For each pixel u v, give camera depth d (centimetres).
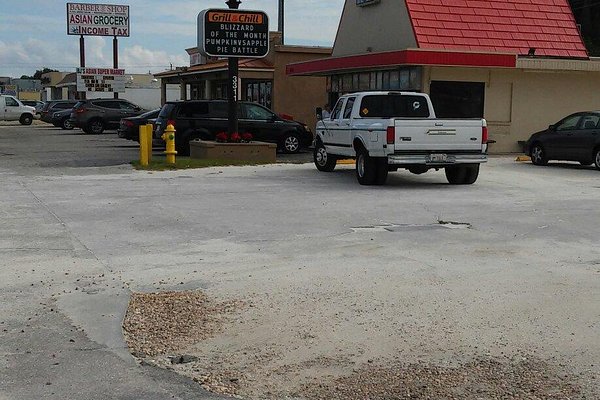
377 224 1098
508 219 1145
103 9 5662
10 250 906
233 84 2131
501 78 2453
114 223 1091
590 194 1438
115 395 494
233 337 602
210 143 2081
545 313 664
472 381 514
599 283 764
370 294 720
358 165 1598
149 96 6288
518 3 2584
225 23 2089
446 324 634
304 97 3391
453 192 1458
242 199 1342
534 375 525
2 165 1964
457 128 1495
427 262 853
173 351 573
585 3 4475
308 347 580
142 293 722
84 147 2755
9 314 658
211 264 842
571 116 2009
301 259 867
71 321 640
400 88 2433
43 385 509
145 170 1848
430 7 2458
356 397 489
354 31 2836
